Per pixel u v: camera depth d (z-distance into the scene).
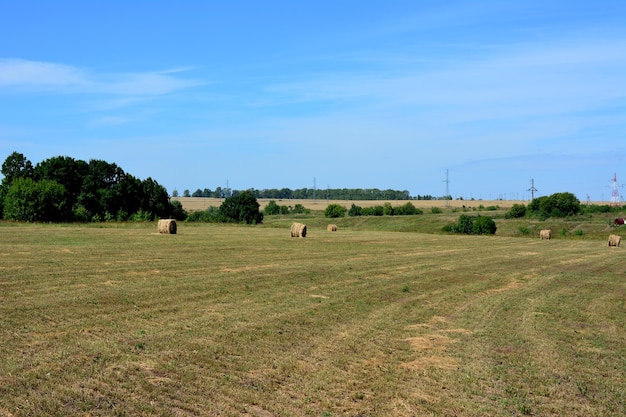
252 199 88.38
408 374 9.58
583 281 23.20
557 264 30.39
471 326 13.53
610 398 8.73
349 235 52.56
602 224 89.38
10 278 17.23
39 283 16.61
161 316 12.98
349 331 12.43
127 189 78.69
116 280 17.91
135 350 10.09
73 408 7.40
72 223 56.59
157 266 22.00
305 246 36.09
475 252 36.62
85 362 9.27
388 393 8.62
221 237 42.03
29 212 59.31
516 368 10.10
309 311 14.35
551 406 8.32
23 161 74.75
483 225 79.12
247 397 8.16
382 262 27.48
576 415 8.05
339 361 10.12
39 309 13.01
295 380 9.02
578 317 15.13
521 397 8.67
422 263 27.84
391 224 101.94
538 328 13.52
